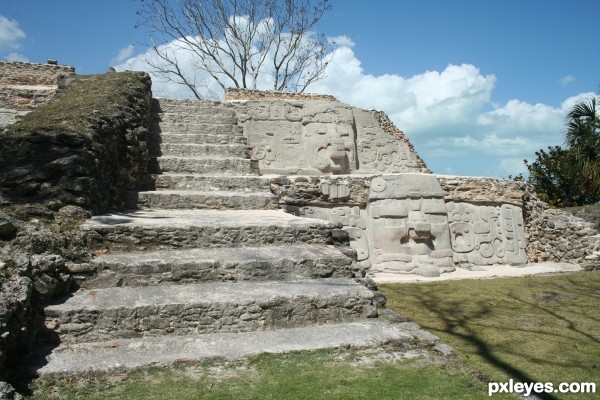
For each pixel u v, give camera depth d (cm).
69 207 466
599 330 564
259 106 1131
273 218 601
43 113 623
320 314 408
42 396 280
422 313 638
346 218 910
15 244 373
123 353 336
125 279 412
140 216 568
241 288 420
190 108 1082
